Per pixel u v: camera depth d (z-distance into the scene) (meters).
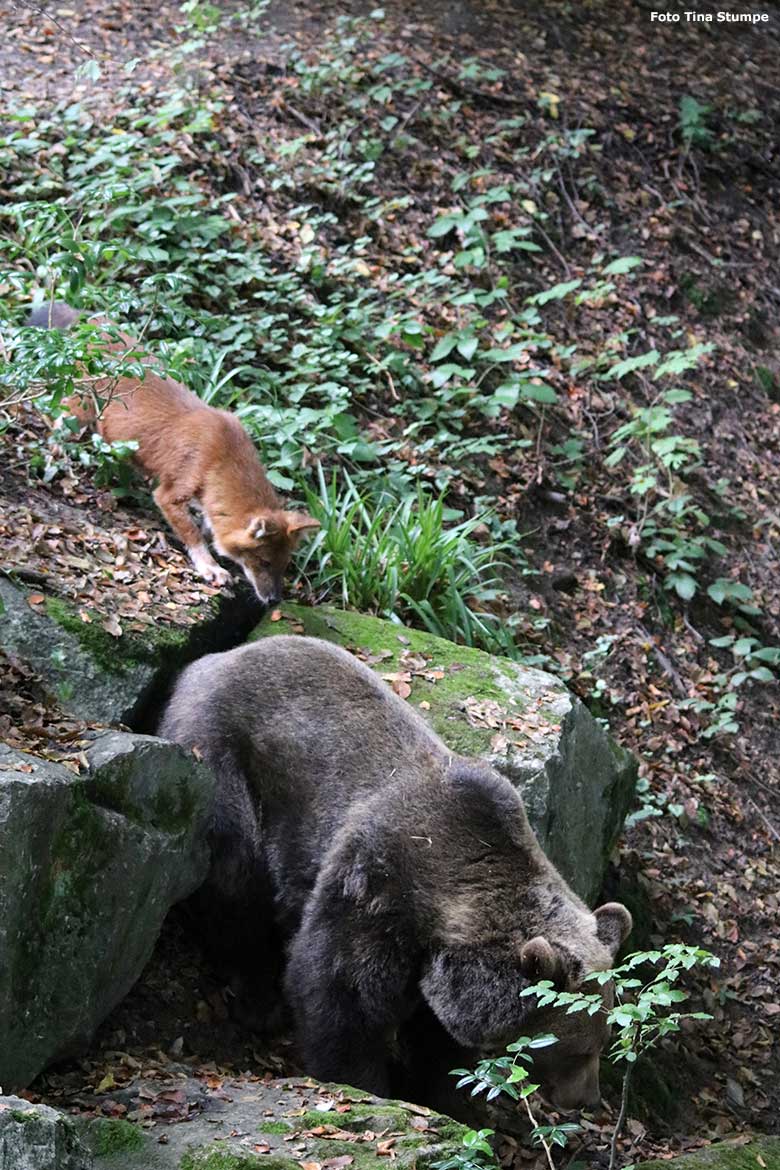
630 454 11.15
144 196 10.66
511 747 7.04
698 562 10.87
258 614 7.62
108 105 11.59
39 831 4.95
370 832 5.83
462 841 5.85
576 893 7.23
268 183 11.45
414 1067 6.33
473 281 11.77
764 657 10.35
